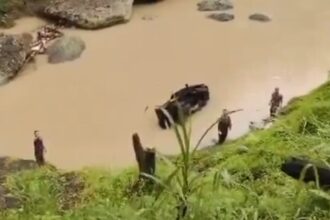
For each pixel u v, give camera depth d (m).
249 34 24.73
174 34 24.84
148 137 17.47
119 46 23.86
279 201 6.05
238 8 27.17
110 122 18.58
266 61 22.50
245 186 6.60
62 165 16.05
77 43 23.41
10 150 17.36
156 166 8.06
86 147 17.27
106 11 25.41
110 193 8.38
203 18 26.23
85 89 20.69
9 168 13.12
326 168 5.93
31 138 17.97
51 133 18.12
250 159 8.12
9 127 18.59
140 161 8.00
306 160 6.18
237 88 20.45
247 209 5.67
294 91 20.20
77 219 6.21
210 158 9.27
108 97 20.08
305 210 5.70
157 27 25.52
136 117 18.77
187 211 5.14
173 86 20.75
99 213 5.95
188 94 18.45
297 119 10.09
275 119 13.57
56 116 19.11
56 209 6.89
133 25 25.67
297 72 21.61
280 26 25.45
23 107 19.70
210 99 19.53
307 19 26.16
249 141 9.74
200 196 5.34
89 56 22.97
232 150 9.66
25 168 13.06
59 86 20.94
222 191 6.09
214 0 27.47
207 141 16.62
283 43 23.98
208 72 21.66
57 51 22.86
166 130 17.67
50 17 25.83
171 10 27.06
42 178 9.38
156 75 21.50
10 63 21.50
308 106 10.82
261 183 7.06
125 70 21.92
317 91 15.81
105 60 22.67
